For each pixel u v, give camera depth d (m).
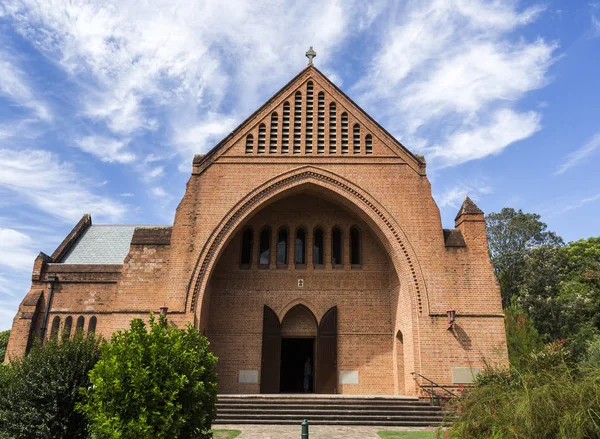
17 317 24.81
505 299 55.34
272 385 25.22
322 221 27.64
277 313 26.31
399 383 24.47
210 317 26.09
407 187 24.39
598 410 7.25
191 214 23.86
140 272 23.06
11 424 11.95
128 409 10.66
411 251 23.38
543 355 15.08
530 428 7.26
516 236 61.53
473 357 21.84
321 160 24.75
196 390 11.37
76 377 12.72
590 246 51.62
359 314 26.27
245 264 27.11
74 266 26.08
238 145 24.98
